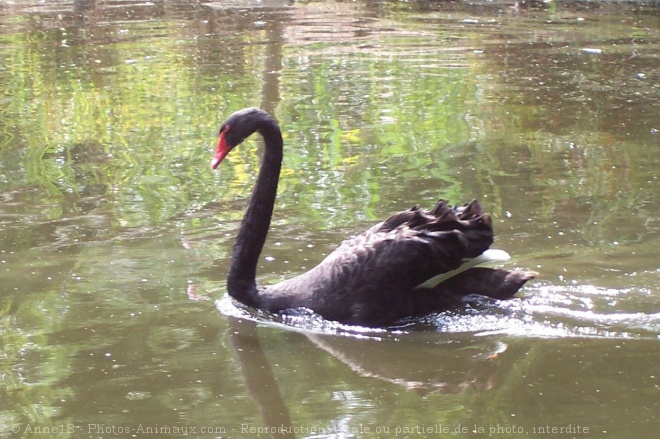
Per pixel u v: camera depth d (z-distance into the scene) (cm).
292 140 1373
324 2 2733
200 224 1060
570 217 1051
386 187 1166
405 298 847
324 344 803
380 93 1655
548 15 2447
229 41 2152
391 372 744
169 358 765
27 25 2414
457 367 752
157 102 1611
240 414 670
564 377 723
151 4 2725
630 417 653
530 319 833
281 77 1781
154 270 944
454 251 852
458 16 2467
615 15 2423
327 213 1081
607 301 855
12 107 1594
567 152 1294
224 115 1519
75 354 768
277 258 961
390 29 2292
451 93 1644
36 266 945
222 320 843
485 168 1234
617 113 1495
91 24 2414
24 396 698
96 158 1312
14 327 817
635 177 1183
